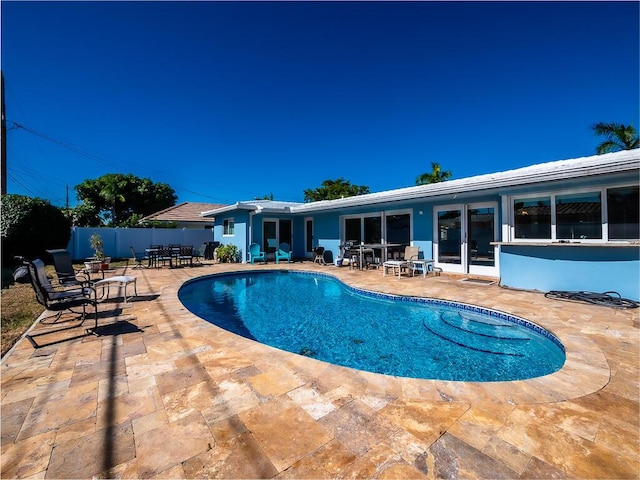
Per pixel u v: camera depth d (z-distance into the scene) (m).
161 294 7.41
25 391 2.82
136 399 2.68
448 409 2.50
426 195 9.61
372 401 2.64
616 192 6.63
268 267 13.12
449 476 1.80
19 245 12.50
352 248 12.66
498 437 2.15
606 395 2.69
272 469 1.87
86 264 11.12
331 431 2.23
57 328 4.72
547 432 2.20
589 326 4.61
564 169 6.56
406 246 11.44
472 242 9.98
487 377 3.87
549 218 7.63
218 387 2.89
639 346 3.81
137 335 4.40
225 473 1.84
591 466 1.87
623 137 17.42
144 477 1.82
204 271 11.89
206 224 25.48
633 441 2.09
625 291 6.14
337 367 3.33
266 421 2.36
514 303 6.16
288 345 5.04
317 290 9.46
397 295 7.27
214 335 4.39
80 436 2.19
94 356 3.64
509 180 7.47
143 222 22.83
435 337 5.27
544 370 4.02
